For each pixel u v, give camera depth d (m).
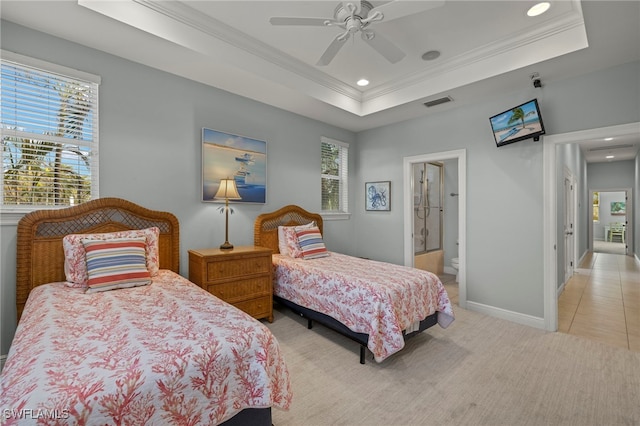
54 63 2.40
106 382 1.06
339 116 4.37
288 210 4.15
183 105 3.16
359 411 1.86
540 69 2.89
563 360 2.48
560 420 1.77
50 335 1.39
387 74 3.61
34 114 2.37
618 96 2.80
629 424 1.74
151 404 1.12
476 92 3.46
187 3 2.40
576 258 6.44
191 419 1.22
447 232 6.08
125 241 2.38
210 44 2.72
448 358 2.53
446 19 2.54
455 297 4.34
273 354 1.53
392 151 4.72
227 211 3.27
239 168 3.63
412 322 2.54
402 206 4.61
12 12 2.11
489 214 3.62
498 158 3.55
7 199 2.29
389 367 2.38
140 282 2.28
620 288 4.83
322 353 2.61
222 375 1.32
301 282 3.13
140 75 2.86
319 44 2.98
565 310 3.78
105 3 2.14
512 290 3.43
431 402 1.95
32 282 2.29
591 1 1.94
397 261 4.68
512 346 2.75
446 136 4.04
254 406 1.40
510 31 2.73
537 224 3.26
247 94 3.59
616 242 11.59
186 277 3.20
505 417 1.80
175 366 1.20
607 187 8.83
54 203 2.47
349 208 5.19
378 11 1.92
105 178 2.67
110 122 2.69
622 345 2.77
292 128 4.26
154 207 2.97
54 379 1.05
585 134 2.96
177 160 3.13
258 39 2.90
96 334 1.41
